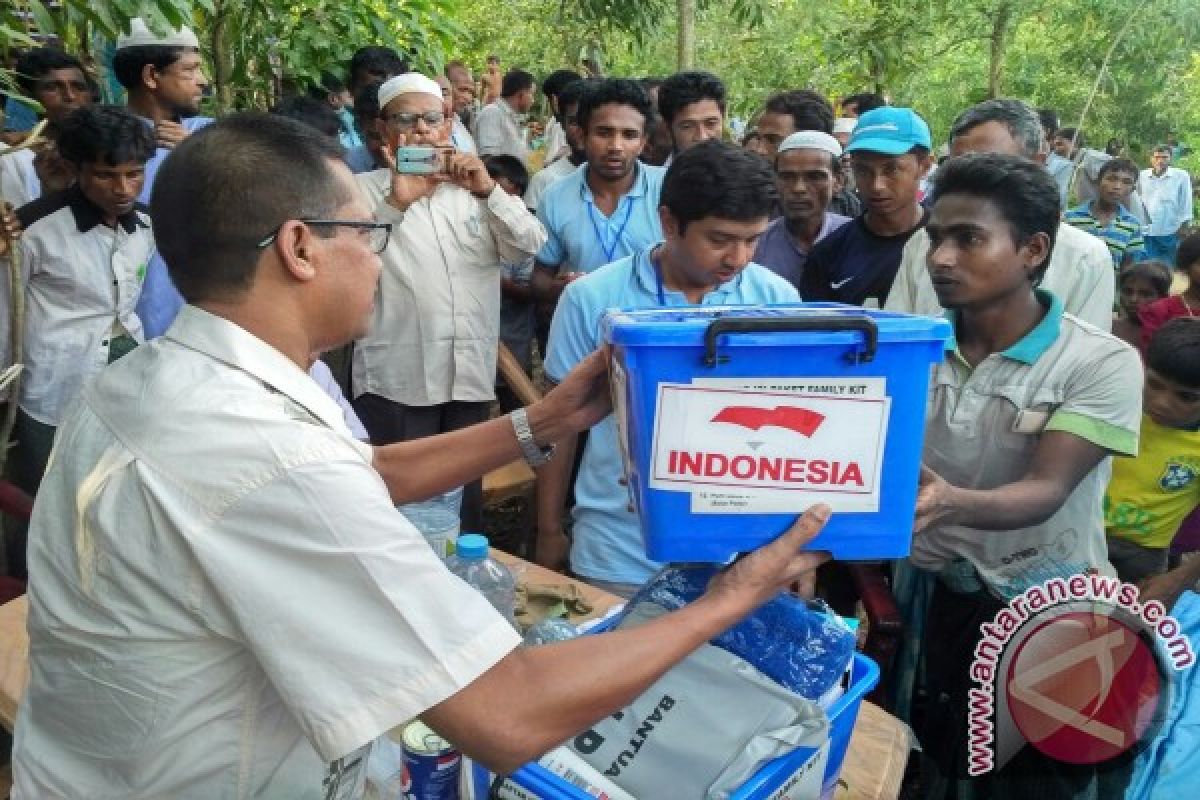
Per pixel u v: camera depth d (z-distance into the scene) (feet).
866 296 9.28
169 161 3.29
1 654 5.48
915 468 3.41
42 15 9.10
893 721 5.27
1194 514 8.11
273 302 3.34
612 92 10.36
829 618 4.10
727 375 3.25
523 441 4.66
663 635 3.24
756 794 3.56
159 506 2.99
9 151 8.25
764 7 26.12
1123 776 5.72
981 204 5.04
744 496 3.37
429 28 16.93
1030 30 27.91
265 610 2.92
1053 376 5.31
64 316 9.36
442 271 9.89
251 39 14.51
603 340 3.87
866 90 27.30
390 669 2.93
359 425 7.68
